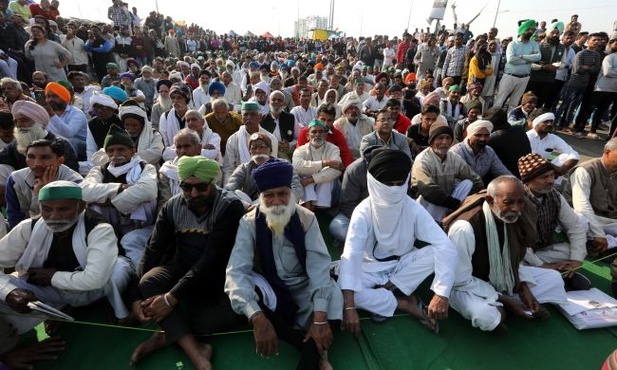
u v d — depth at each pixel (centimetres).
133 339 241
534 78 842
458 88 691
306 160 418
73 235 228
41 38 827
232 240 242
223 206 238
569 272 290
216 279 251
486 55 889
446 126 358
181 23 2669
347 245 255
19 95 493
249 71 1227
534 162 290
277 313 233
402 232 267
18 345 226
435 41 1247
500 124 461
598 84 739
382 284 268
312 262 228
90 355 229
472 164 414
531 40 834
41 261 229
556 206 303
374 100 759
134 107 414
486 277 260
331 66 1175
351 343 242
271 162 217
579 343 246
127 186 297
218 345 238
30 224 228
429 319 251
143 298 232
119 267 248
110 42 1171
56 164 284
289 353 233
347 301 237
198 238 242
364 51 1831
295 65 1469
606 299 276
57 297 239
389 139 438
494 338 248
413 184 373
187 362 225
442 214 364
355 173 353
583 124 794
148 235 305
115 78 909
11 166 344
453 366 226
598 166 344
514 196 229
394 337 248
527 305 253
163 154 436
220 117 512
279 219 215
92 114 657
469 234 247
